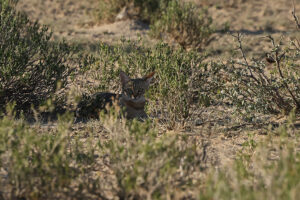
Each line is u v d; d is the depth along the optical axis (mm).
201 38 28984
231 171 8219
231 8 45656
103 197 8203
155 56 16453
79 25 38500
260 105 13242
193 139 10539
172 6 30375
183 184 8688
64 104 14805
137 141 8773
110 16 38219
